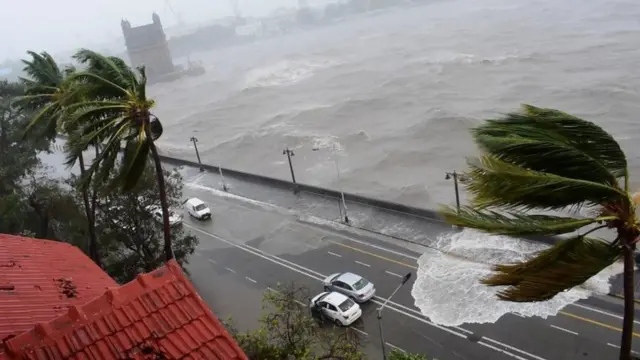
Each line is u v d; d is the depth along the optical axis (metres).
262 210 53.41
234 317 36.16
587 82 103.88
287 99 145.25
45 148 48.75
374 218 46.69
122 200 34.41
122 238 35.12
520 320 31.03
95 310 9.70
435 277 36.31
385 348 30.84
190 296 10.12
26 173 49.09
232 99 156.50
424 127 91.31
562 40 151.50
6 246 17.83
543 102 98.50
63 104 25.73
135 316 9.61
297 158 90.56
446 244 40.00
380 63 174.50
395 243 41.97
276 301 27.11
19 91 50.47
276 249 45.00
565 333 29.45
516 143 12.40
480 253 37.75
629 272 12.90
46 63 38.53
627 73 104.50
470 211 13.22
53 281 15.07
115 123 23.81
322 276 39.53
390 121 104.06
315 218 49.09
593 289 32.41
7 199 38.03
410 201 64.94
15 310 12.43
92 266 17.86
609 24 163.25
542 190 11.91
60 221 39.69
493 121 13.48
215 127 128.75
